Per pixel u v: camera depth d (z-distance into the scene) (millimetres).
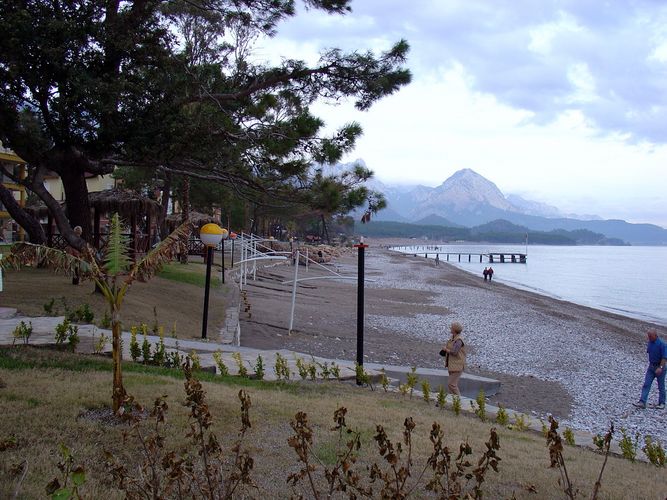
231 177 16000
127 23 13914
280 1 14922
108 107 12977
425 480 5676
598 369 18922
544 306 37688
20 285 16203
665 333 29500
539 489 5797
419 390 12055
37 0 13086
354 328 22250
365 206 14898
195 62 15758
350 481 4246
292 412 7473
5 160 31281
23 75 12992
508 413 10852
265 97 15430
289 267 52812
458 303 35312
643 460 8398
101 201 22203
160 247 6484
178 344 11844
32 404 6484
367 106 15008
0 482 4574
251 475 5316
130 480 4098
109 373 8320
